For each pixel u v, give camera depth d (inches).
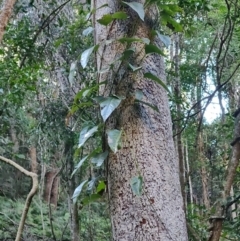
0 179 375.9
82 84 190.4
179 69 213.9
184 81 215.8
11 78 158.6
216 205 134.1
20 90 169.6
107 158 62.3
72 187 231.0
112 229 60.8
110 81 63.6
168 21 77.9
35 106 244.7
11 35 156.9
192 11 158.4
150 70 65.0
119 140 59.4
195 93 217.8
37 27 168.6
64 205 358.3
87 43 175.0
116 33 66.2
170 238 58.0
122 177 60.3
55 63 189.3
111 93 63.2
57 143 238.2
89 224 261.1
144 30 66.4
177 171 63.3
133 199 59.1
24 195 385.7
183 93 226.5
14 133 295.6
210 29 212.1
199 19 207.5
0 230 279.0
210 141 284.7
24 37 157.5
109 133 58.7
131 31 65.7
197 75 212.8
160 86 65.4
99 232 275.9
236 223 152.7
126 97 62.5
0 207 319.6
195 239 146.2
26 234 286.8
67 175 234.1
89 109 147.9
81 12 160.7
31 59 163.2
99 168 69.5
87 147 159.8
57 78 207.8
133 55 64.1
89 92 65.8
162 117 63.9
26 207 59.3
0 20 85.4
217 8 196.9
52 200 370.0
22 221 58.6
